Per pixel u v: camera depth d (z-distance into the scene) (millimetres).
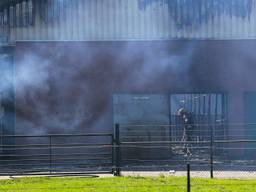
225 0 33719
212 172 25062
